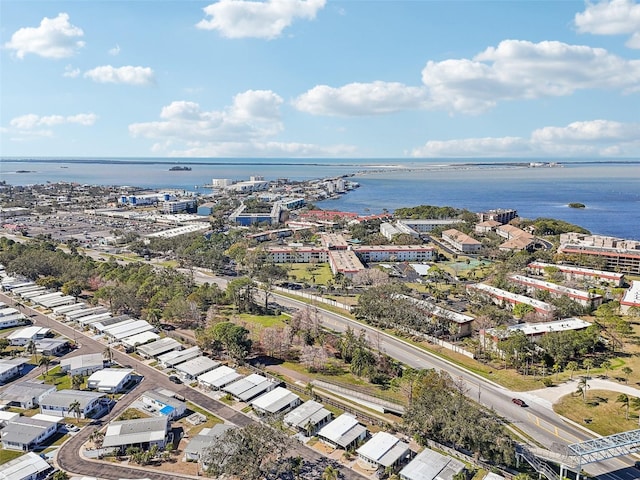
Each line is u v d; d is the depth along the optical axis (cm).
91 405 14988
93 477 11781
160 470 12119
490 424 12606
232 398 15888
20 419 14062
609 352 19150
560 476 11512
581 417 14612
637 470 12275
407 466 11881
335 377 17500
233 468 11188
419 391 14738
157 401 15000
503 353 18862
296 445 13150
